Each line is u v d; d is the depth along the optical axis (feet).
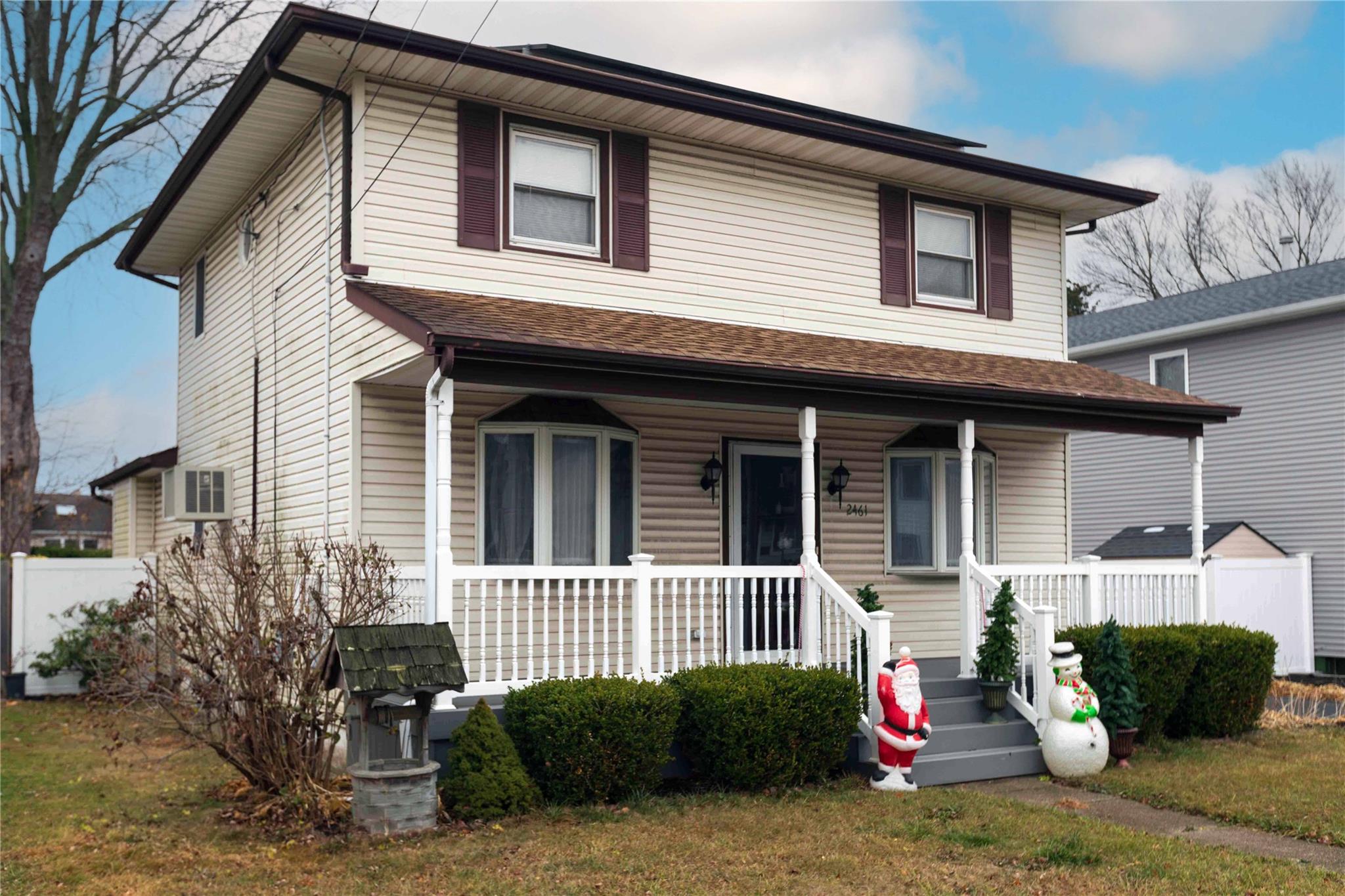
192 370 57.06
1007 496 49.67
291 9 33.47
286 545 41.09
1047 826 27.63
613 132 41.57
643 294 41.65
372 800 26.78
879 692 32.81
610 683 30.30
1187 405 44.34
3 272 76.43
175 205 49.88
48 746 40.86
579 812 28.66
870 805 29.84
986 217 50.34
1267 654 41.63
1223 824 28.63
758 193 44.73
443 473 30.07
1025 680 38.50
